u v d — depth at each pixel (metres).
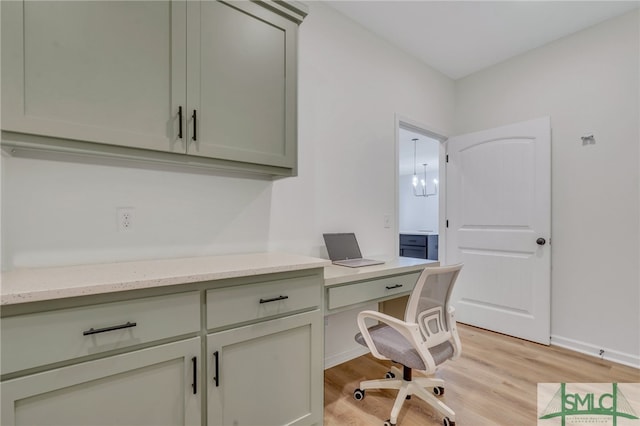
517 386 1.97
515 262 2.78
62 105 1.07
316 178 2.19
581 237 2.49
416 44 2.71
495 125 3.03
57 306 0.89
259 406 1.30
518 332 2.75
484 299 2.97
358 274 1.73
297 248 2.07
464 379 2.05
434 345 1.54
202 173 1.68
